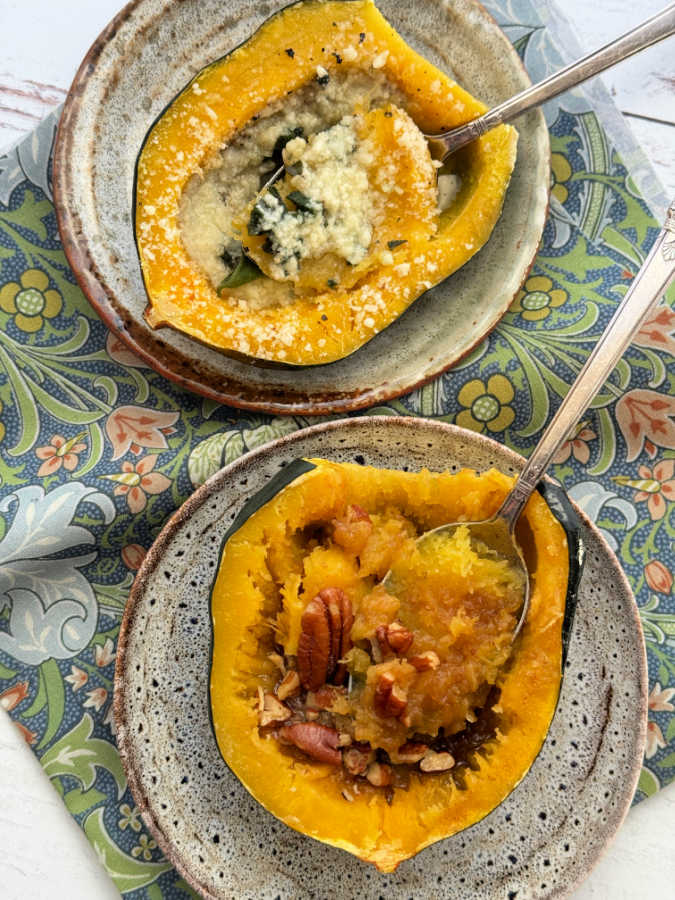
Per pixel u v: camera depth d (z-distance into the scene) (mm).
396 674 232
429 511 249
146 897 265
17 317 285
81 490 279
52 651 278
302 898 254
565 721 261
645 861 277
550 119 300
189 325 254
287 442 256
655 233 297
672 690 281
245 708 228
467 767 238
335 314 263
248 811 257
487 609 242
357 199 263
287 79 250
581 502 294
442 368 281
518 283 280
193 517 256
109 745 275
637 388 292
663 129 303
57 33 288
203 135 249
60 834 272
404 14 277
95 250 267
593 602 260
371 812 230
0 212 282
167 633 260
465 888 256
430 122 267
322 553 244
